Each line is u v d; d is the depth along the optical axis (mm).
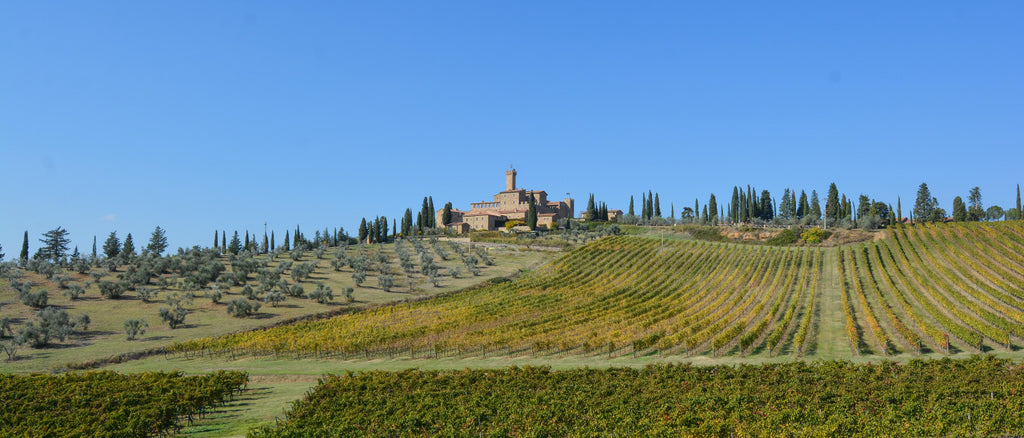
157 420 41031
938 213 182500
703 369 52312
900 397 40188
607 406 41188
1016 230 120188
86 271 108312
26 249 139125
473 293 106375
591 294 102312
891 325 72000
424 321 83188
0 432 40000
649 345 65438
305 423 40781
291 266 123938
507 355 66375
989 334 61375
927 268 101188
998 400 38344
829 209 173250
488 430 38125
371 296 101562
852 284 98125
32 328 68500
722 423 36031
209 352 70000
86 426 39812
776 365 53156
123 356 66938
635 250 139000
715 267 119625
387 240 185875
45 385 51406
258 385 56812
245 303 86438
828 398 41125
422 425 39594
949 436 33906
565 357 64188
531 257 144875
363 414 42219
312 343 68188
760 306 83375
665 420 37875
